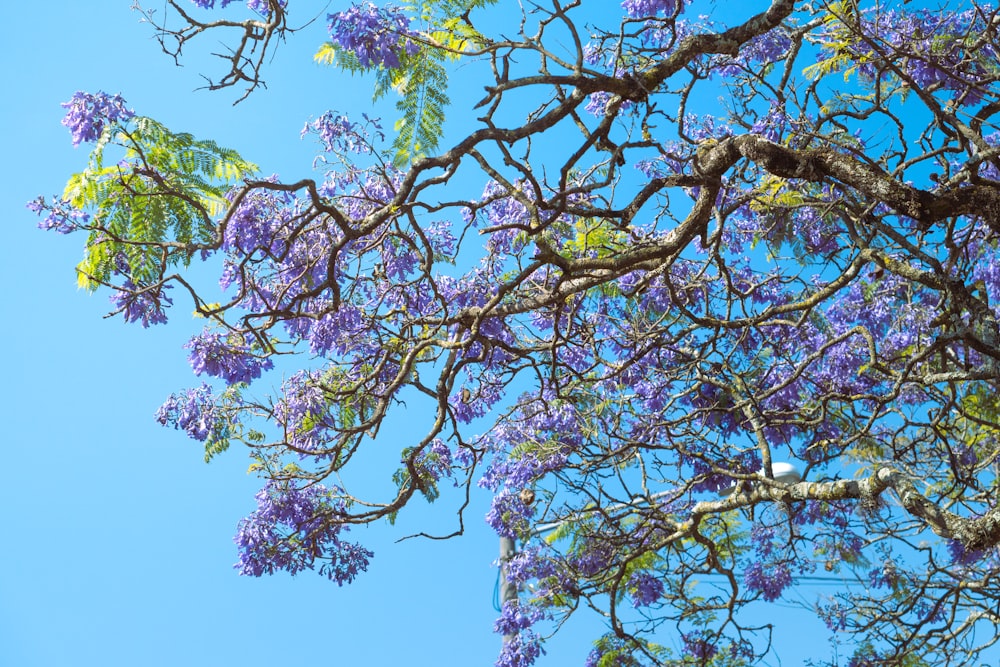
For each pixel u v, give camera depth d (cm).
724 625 828
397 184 631
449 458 740
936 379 596
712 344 705
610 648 934
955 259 605
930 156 568
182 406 696
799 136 611
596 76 479
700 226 533
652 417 815
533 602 907
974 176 488
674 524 810
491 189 716
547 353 774
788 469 784
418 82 530
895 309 848
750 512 810
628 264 527
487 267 710
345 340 663
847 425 852
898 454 709
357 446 571
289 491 696
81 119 487
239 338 644
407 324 628
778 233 782
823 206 641
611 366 700
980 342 554
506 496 866
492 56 481
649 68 513
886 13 684
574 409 808
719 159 519
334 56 535
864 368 638
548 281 708
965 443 873
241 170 509
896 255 684
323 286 494
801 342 856
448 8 516
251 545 688
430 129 533
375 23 509
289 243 478
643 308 825
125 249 492
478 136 463
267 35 538
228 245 610
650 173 737
